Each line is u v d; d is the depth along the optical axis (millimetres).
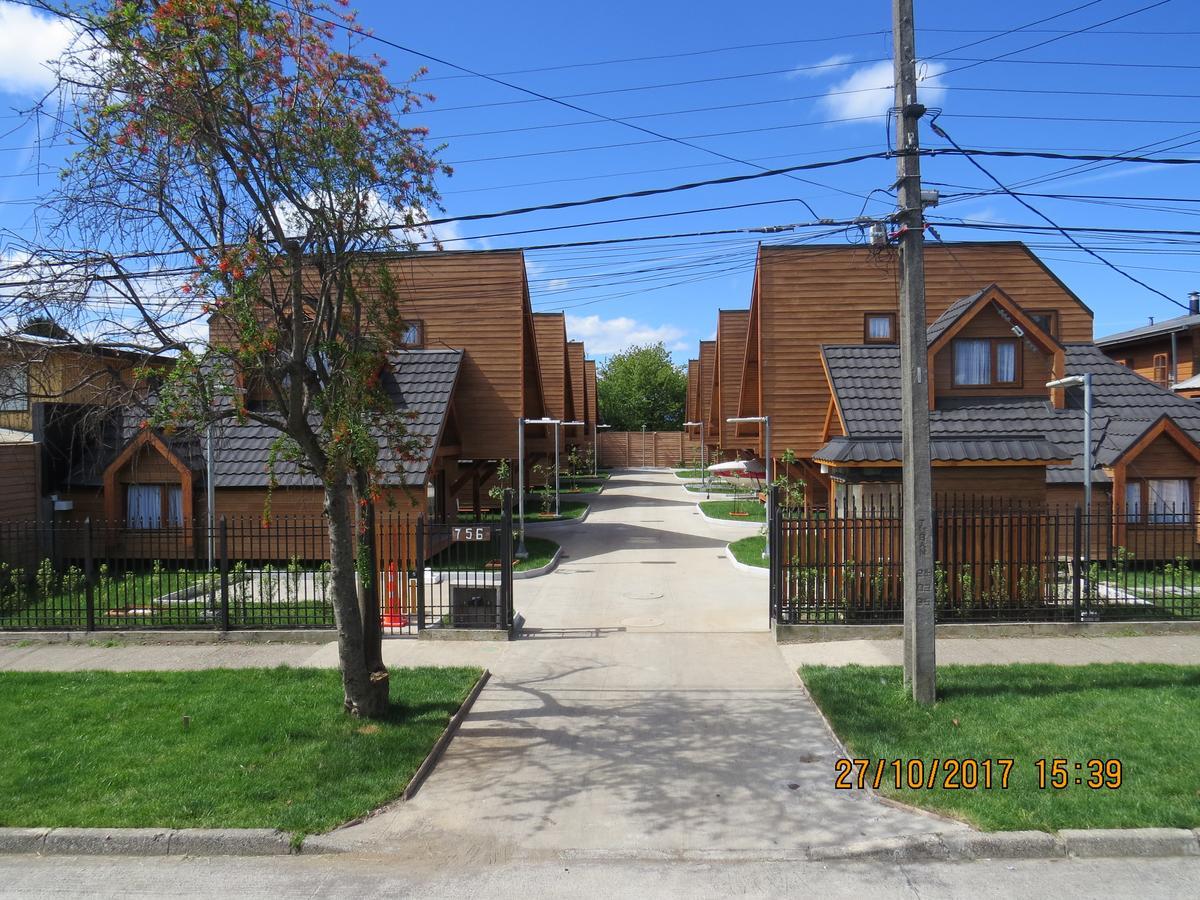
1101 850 5352
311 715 7891
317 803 6047
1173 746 6656
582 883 5105
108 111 6992
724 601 13969
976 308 13016
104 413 8141
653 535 23219
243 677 9336
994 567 11102
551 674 9648
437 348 21453
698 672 9617
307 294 8219
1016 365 13125
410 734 7379
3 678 9391
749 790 6367
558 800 6258
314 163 7504
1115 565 15758
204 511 17562
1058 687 8336
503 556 11484
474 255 21453
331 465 7531
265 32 7242
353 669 7812
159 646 11008
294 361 7379
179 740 7312
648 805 6145
